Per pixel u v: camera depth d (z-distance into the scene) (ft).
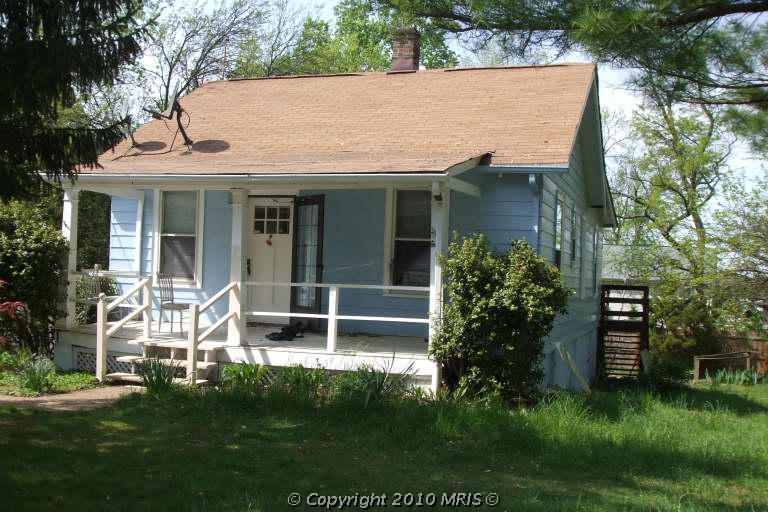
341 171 34.06
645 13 26.45
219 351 37.86
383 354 35.63
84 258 71.61
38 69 22.06
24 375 35.14
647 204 103.50
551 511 20.15
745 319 82.48
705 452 28.17
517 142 40.65
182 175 36.81
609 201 67.00
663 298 86.38
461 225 39.99
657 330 85.56
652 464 26.18
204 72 99.71
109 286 48.37
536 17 28.86
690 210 98.53
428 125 45.03
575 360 56.34
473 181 39.78
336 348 37.60
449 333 33.76
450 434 27.73
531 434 27.66
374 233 43.91
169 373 33.65
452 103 47.96
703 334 82.53
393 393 32.35
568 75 49.67
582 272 59.21
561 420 29.25
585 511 20.24
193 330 36.47
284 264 46.26
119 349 39.73
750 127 33.40
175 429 27.17
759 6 27.89
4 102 22.62
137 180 37.99
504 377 33.68
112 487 20.38
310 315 36.76
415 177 33.04
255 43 102.68
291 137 46.21
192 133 49.19
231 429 27.50
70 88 24.41
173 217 47.78
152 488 20.39
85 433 26.09
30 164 24.79
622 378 67.72
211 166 38.60
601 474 24.63
